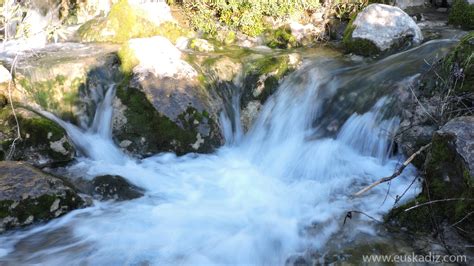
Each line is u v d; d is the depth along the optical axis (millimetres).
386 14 6477
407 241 3717
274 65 6094
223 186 4859
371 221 4020
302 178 5086
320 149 5309
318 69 6133
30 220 4059
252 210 4371
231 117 5984
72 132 5586
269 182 4973
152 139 5367
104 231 4020
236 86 6164
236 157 5574
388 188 4477
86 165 5160
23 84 5684
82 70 5863
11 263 3578
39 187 4168
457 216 3543
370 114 5344
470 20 7008
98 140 5574
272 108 5934
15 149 5016
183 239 3906
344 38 6770
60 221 4156
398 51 6344
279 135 5723
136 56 5781
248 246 3812
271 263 3631
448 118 4641
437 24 7312
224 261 3645
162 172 5090
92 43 6879
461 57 4922
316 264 3572
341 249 3705
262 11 7352
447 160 3703
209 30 7312
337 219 4105
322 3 7633
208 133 5473
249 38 7277
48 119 5320
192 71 5801
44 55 6289
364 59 6355
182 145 5352
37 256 3676
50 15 7820
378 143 5152
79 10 8000
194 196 4660
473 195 3414
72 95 5805
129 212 4336
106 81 5945
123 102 5496
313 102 5789
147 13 7047
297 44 7102
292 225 4066
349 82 5746
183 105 5406
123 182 4754
